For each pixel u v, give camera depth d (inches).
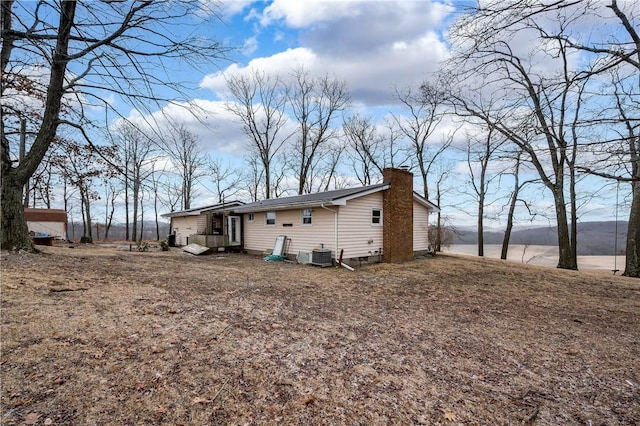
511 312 269.9
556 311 278.4
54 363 130.6
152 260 494.3
